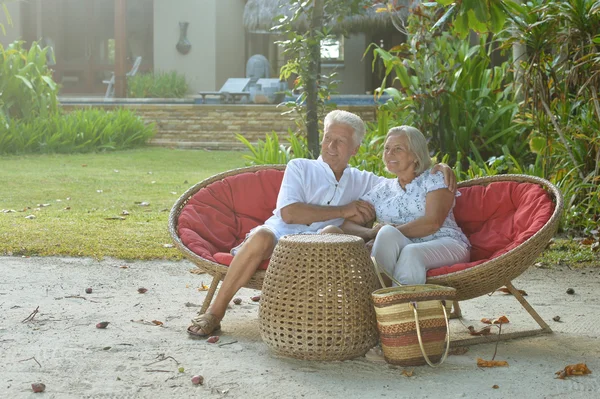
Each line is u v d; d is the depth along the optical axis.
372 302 3.40
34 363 3.34
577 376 3.22
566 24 6.15
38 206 8.09
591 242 6.05
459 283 3.61
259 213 4.52
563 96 6.41
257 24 15.11
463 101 7.80
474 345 3.68
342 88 20.75
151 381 3.14
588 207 6.33
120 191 9.38
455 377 3.21
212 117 16.44
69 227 6.76
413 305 3.26
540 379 3.18
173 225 4.21
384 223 4.06
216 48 20.23
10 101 14.35
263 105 16.36
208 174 11.33
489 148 7.85
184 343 3.66
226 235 4.37
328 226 3.89
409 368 3.31
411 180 4.00
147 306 4.38
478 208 4.20
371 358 3.43
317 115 7.51
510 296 4.68
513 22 6.31
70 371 3.24
